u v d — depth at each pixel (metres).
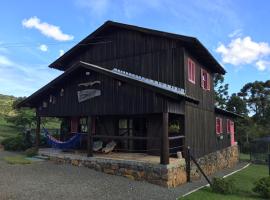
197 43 16.69
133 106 15.08
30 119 30.97
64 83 17.84
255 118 58.50
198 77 19.67
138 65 18.58
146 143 17.97
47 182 12.41
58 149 19.08
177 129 17.22
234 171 23.30
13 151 21.02
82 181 13.03
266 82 60.31
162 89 13.93
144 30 18.08
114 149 18.36
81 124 20.88
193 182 15.79
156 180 13.64
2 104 47.78
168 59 17.44
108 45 20.12
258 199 13.17
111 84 15.96
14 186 11.45
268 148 30.91
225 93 54.38
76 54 21.69
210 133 21.88
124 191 11.99
